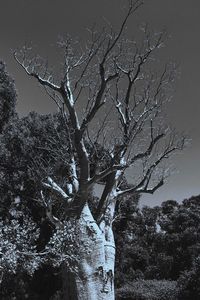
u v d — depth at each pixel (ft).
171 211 174.81
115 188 59.47
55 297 88.07
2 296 83.41
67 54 59.26
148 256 151.74
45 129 81.20
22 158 82.89
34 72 59.26
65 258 40.96
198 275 102.94
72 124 56.44
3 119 82.99
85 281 50.52
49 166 69.00
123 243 111.14
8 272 37.32
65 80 58.03
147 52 62.18
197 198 173.68
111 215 57.98
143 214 168.25
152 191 60.59
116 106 61.41
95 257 51.70
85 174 54.90
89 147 62.85
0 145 83.20
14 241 38.11
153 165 60.95
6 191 84.12
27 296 85.51
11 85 79.87
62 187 65.26
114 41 57.93
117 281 115.85
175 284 112.78
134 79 61.36
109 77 55.21
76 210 54.24
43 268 85.76
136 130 59.47
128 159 59.82
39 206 83.10
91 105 57.93
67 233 40.83
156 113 61.57
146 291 108.58
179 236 153.79
